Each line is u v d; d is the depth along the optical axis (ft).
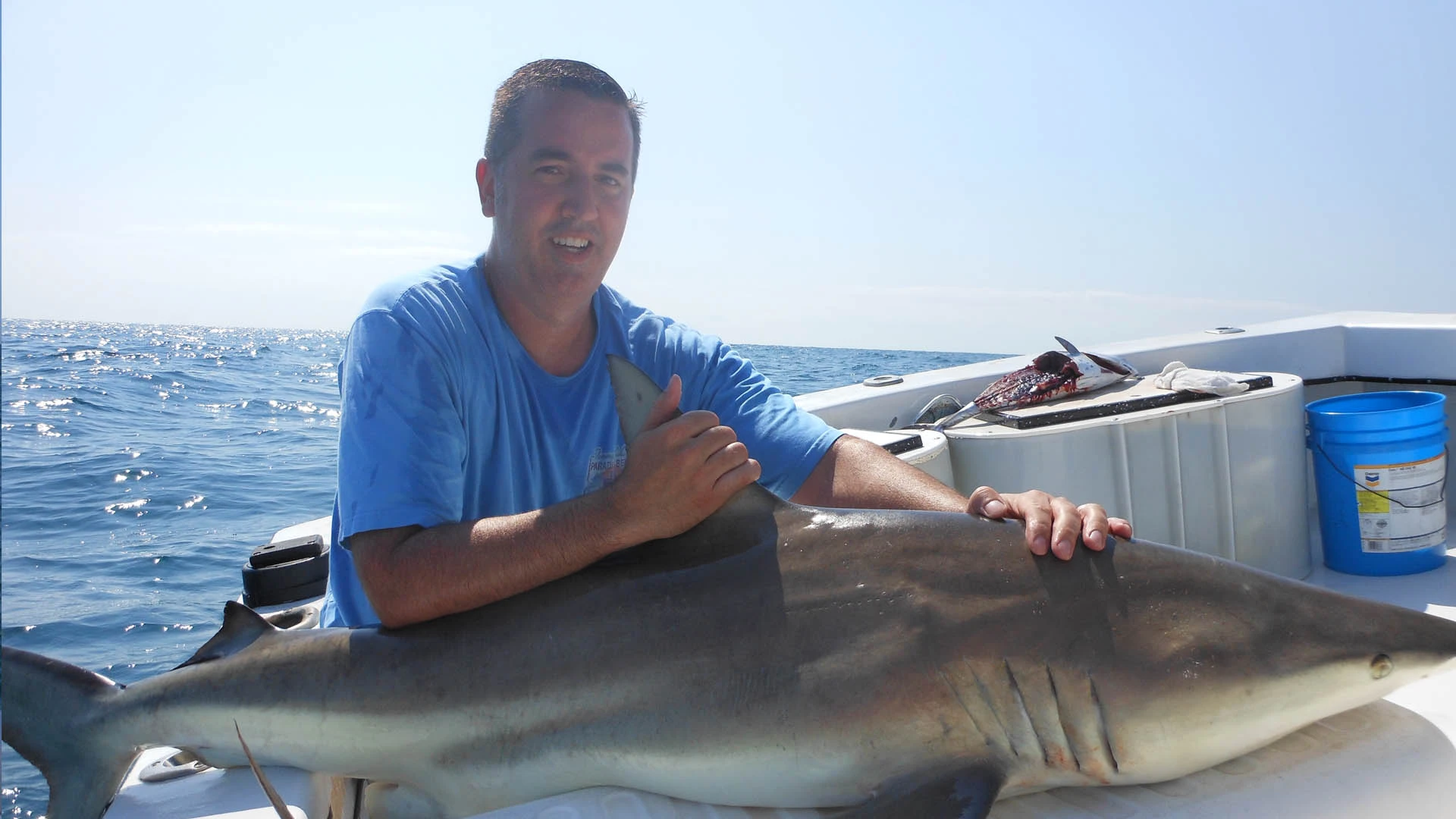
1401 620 5.61
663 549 6.34
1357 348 15.23
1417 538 11.28
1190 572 5.69
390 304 7.07
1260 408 11.18
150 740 6.70
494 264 7.87
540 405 7.93
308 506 30.09
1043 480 10.71
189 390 73.87
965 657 5.37
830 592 5.80
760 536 6.20
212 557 23.24
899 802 4.89
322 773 6.45
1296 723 5.44
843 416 14.11
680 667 5.78
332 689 6.36
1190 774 5.45
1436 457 11.32
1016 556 5.79
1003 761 5.24
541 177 7.38
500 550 6.10
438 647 6.29
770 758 5.50
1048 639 5.38
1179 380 11.73
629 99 7.82
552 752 5.93
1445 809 4.95
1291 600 5.65
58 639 16.96
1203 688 5.26
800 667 5.57
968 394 15.14
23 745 6.88
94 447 42.32
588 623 6.09
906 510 6.28
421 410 6.70
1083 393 12.16
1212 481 11.05
